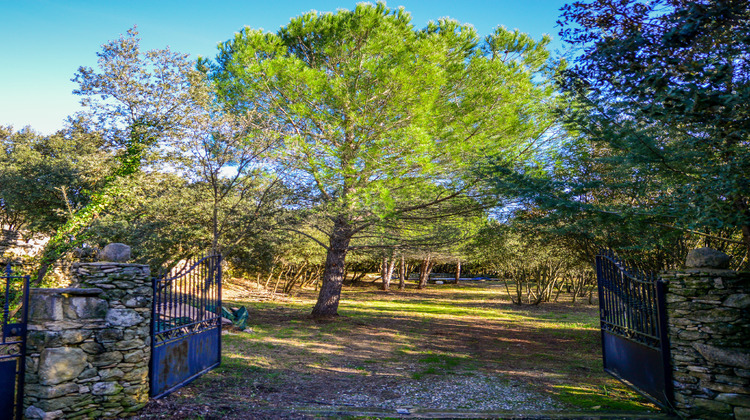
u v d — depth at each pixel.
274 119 11.41
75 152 17.52
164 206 12.05
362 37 11.68
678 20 3.65
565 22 4.66
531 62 11.72
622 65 4.10
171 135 11.35
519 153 10.61
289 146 10.96
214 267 7.09
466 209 11.91
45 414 4.09
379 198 10.66
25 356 4.24
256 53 11.37
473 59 11.56
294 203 11.85
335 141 11.71
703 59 3.71
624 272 5.92
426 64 10.70
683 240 7.66
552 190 6.04
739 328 4.57
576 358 8.89
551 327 13.64
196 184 12.02
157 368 5.23
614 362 6.50
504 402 5.57
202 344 6.46
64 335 4.29
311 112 11.66
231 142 10.41
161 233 11.70
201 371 6.37
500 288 31.23
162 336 5.53
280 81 11.11
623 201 7.28
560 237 9.53
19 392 4.19
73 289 4.43
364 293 26.41
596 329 13.11
